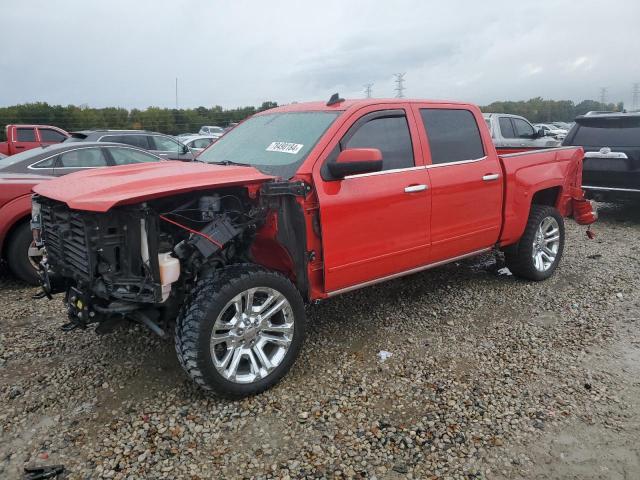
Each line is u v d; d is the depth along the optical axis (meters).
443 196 4.42
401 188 4.09
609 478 2.66
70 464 2.79
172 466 2.77
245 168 3.52
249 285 3.26
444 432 3.03
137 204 2.95
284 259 3.74
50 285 3.55
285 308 3.50
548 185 5.43
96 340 4.25
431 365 3.81
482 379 3.61
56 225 3.27
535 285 5.53
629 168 8.16
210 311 3.11
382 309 4.88
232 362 3.30
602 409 3.24
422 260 4.42
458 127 4.73
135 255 3.05
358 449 2.89
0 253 5.48
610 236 7.78
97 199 2.87
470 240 4.78
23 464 2.79
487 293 5.29
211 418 3.18
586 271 5.99
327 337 4.29
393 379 3.62
